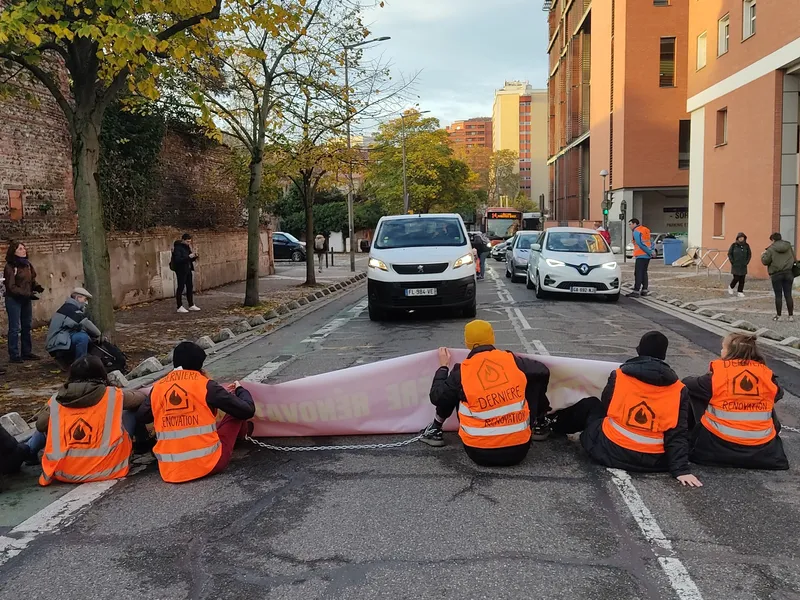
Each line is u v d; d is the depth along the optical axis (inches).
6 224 553.6
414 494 183.6
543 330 458.9
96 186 373.7
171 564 147.7
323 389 234.1
